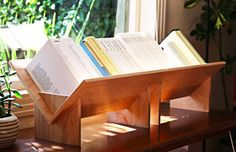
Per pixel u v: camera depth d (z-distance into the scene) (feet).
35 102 4.90
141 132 5.37
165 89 5.97
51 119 4.72
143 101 5.51
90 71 4.98
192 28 9.23
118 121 5.79
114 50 5.47
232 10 9.59
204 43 9.82
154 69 5.64
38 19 6.70
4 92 5.73
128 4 8.19
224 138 10.37
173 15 8.54
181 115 6.41
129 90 5.15
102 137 5.13
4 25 6.19
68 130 4.74
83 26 7.43
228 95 11.28
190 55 6.30
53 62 4.85
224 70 10.24
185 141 5.27
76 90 4.38
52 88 4.88
